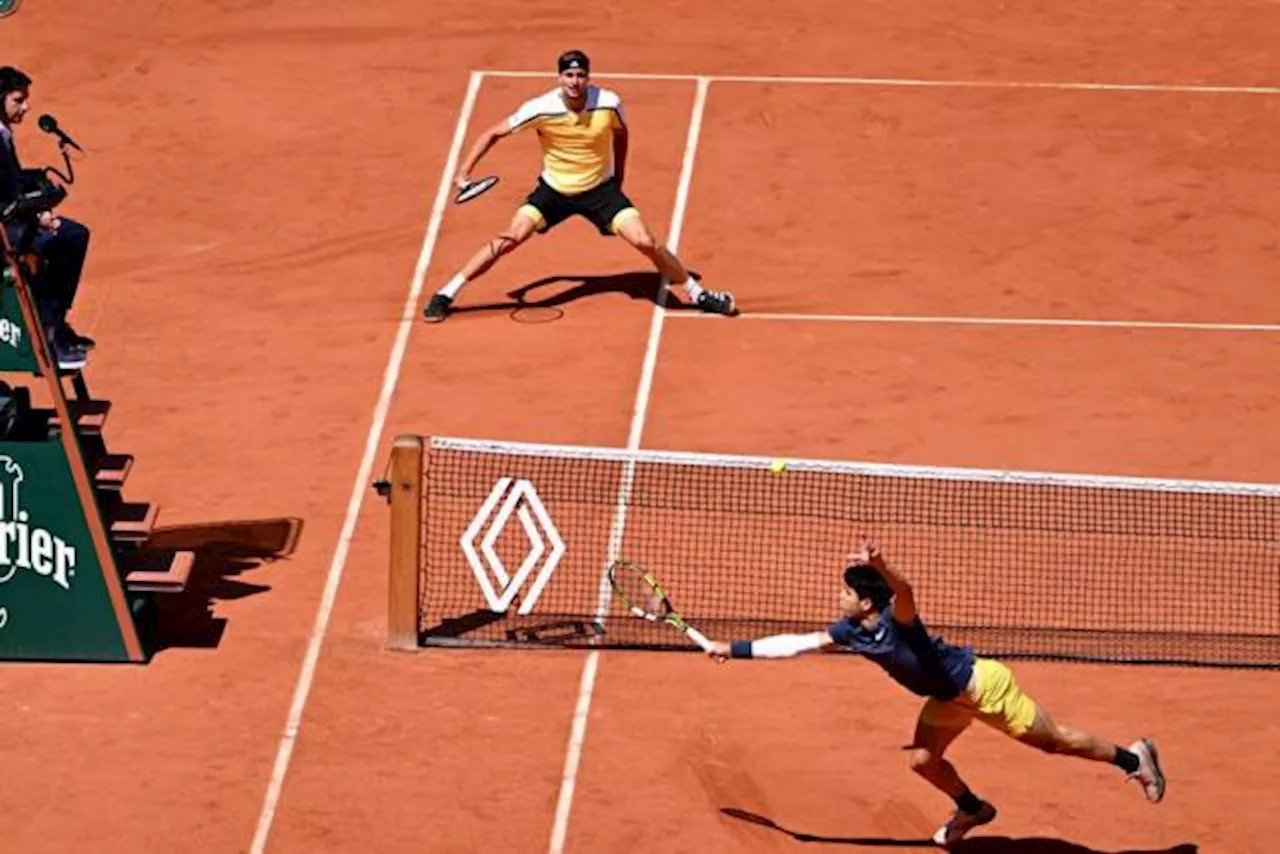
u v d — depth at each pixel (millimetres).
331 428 33406
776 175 40312
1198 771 26781
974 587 29641
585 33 45344
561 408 33719
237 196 39906
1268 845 25672
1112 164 40688
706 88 43219
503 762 27094
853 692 28141
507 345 35438
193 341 35750
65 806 26547
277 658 28828
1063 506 31266
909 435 33031
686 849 25719
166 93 43375
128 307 36719
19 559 28297
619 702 27984
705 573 29891
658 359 35031
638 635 29094
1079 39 45125
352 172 40594
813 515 31016
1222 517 31016
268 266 37844
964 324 35969
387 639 29000
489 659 28750
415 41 45125
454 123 42156
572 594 29734
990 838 25906
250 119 42438
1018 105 42656
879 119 42125
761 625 28969
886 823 26109
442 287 36750
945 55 44500
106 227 38969
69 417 27547
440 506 31156
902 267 37531
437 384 34438
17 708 28094
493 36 45250
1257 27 45594
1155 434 33094
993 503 31328
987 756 27188
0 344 27312
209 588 30062
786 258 37812
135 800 26641
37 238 28078
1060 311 36344
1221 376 34594
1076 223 38812
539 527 30406
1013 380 34469
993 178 40219
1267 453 32625
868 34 45250
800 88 43188
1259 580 29766
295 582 30172
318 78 43844
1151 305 36531
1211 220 38938
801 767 26953
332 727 27703
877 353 35156
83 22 46000
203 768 27094
